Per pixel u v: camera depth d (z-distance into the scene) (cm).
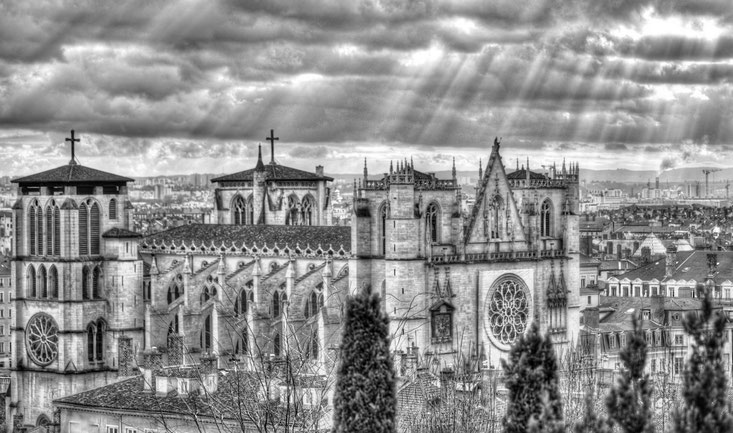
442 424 15950
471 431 15938
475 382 18825
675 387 18750
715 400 10356
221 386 18200
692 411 10375
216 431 17662
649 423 10794
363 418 11881
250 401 16450
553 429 10912
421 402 17112
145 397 19275
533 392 11112
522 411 11119
